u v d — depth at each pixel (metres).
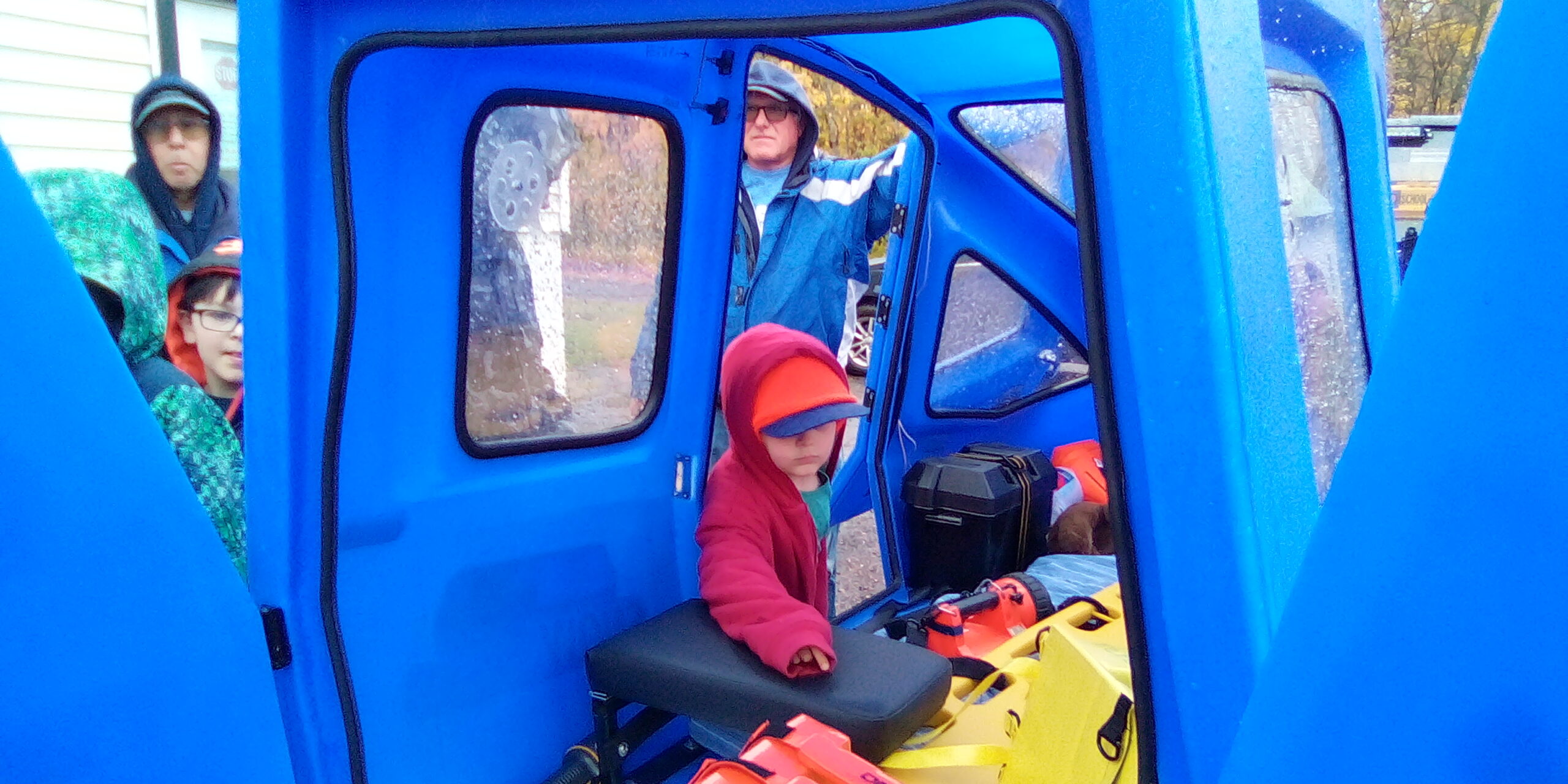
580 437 1.88
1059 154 3.04
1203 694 0.89
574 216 1.82
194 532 1.18
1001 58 2.23
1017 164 3.02
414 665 1.62
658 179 1.95
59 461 1.03
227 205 3.10
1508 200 0.61
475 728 1.71
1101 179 0.90
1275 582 0.87
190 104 2.92
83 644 1.05
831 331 3.31
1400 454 0.65
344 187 1.35
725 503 1.89
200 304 2.24
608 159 1.85
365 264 1.47
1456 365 0.63
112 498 1.08
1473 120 0.64
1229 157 0.89
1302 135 1.54
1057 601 2.56
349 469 1.50
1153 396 0.88
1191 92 0.84
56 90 4.94
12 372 1.00
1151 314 0.87
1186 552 0.88
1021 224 3.10
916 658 1.68
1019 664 2.06
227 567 1.22
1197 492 0.87
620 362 1.96
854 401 1.87
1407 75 10.54
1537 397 0.59
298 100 1.33
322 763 1.46
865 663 1.66
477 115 1.59
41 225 1.05
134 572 1.10
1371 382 0.69
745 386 1.86
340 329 1.37
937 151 2.85
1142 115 0.86
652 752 2.00
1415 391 0.65
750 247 3.21
